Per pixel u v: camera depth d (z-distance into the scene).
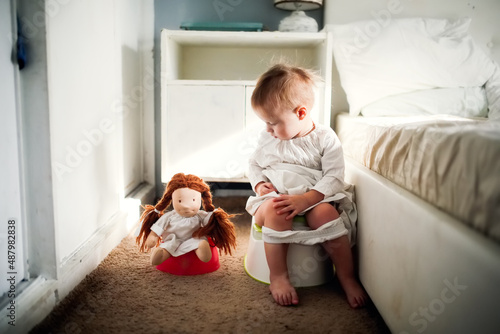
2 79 0.74
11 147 0.77
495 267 0.43
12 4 0.75
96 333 0.77
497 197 0.46
